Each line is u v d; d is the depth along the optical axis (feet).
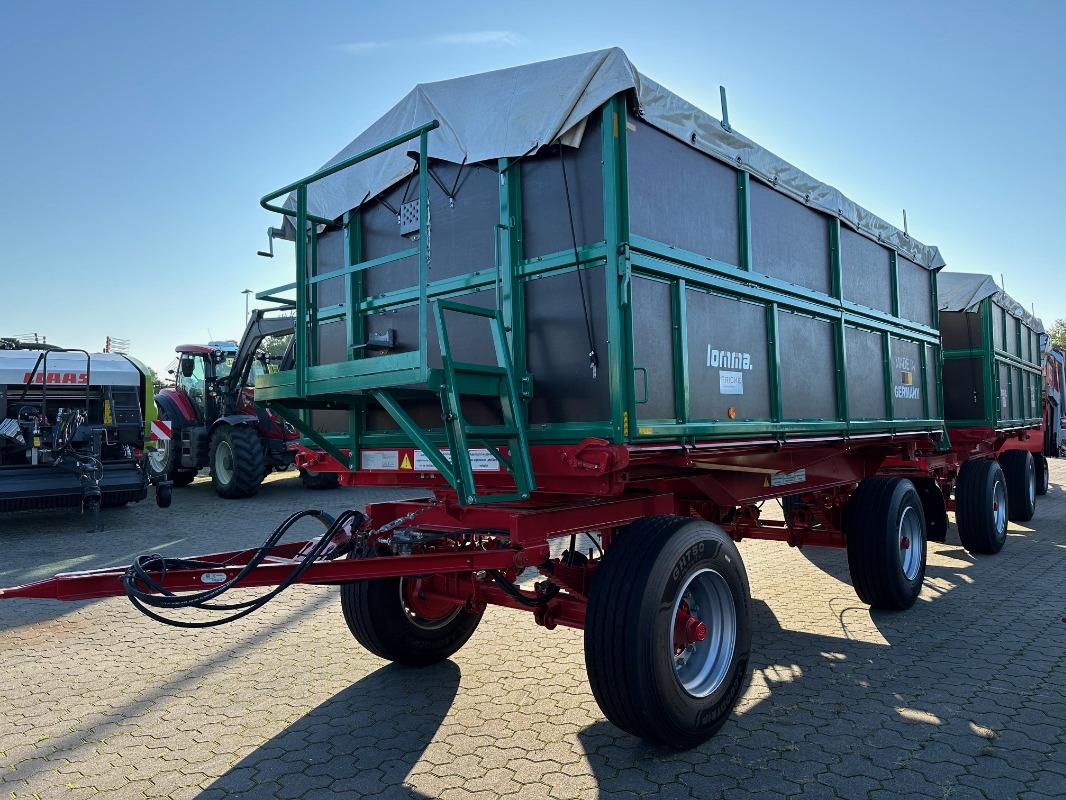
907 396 22.03
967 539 25.88
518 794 9.96
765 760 10.81
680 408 11.81
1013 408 33.63
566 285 11.27
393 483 14.33
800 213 16.53
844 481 19.56
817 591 21.04
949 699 12.91
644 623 10.44
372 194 13.96
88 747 11.68
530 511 11.16
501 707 12.99
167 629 18.20
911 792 9.80
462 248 12.76
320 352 15.80
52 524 33.81
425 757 11.12
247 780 10.50
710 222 13.16
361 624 14.40
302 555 11.32
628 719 10.61
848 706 12.72
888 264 21.17
